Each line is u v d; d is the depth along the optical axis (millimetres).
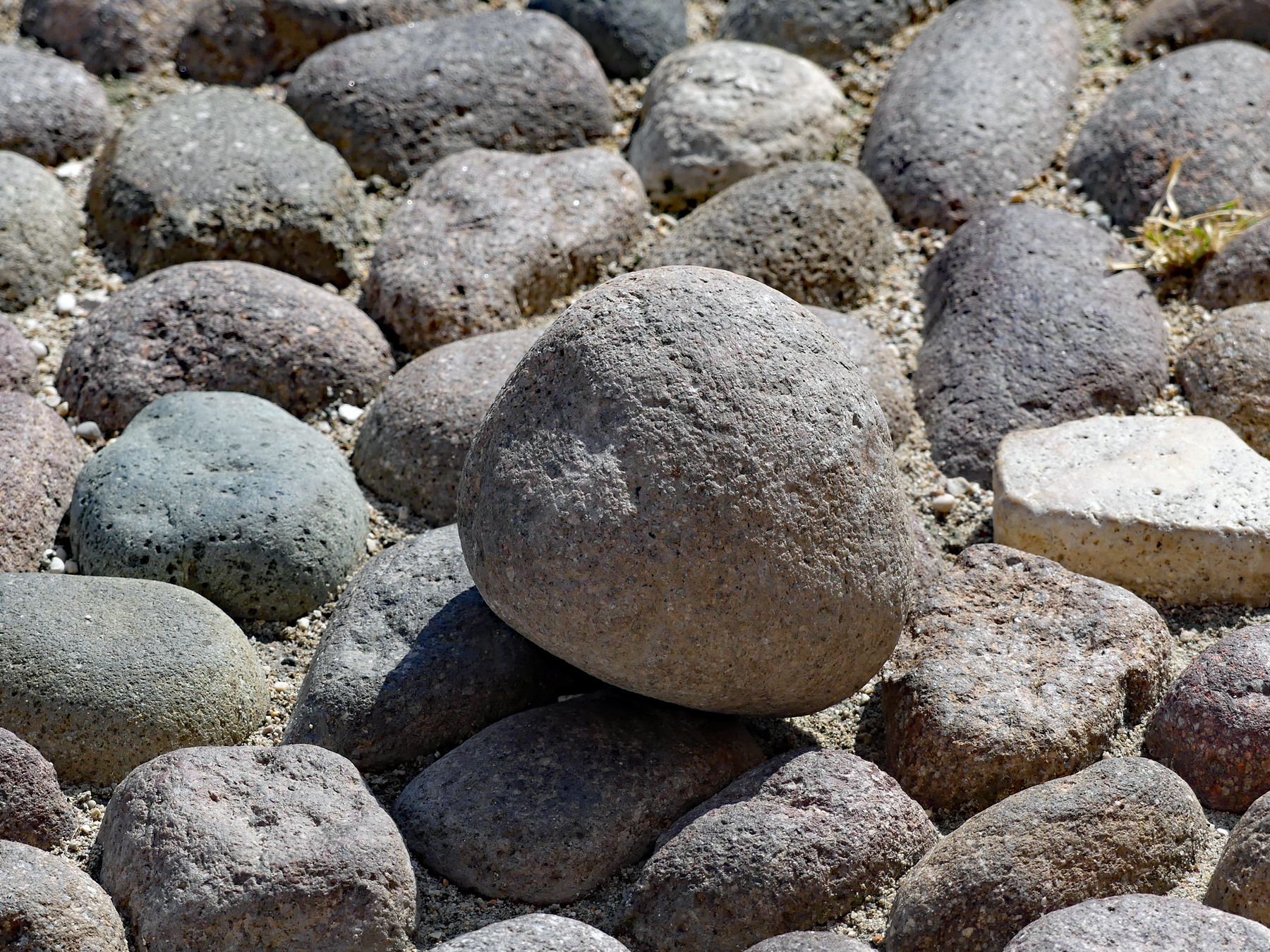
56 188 4770
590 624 2729
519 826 2811
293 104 5215
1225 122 4844
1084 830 2637
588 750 2934
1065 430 3887
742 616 2727
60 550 3695
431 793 2904
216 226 4543
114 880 2729
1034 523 3621
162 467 3660
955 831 2785
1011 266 4328
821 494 2791
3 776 2855
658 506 2697
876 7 5602
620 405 2760
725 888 2648
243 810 2754
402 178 5062
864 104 5414
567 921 2582
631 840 2850
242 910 2574
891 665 3275
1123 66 5469
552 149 5266
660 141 5023
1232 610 3535
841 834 2713
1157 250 4531
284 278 4332
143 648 3143
